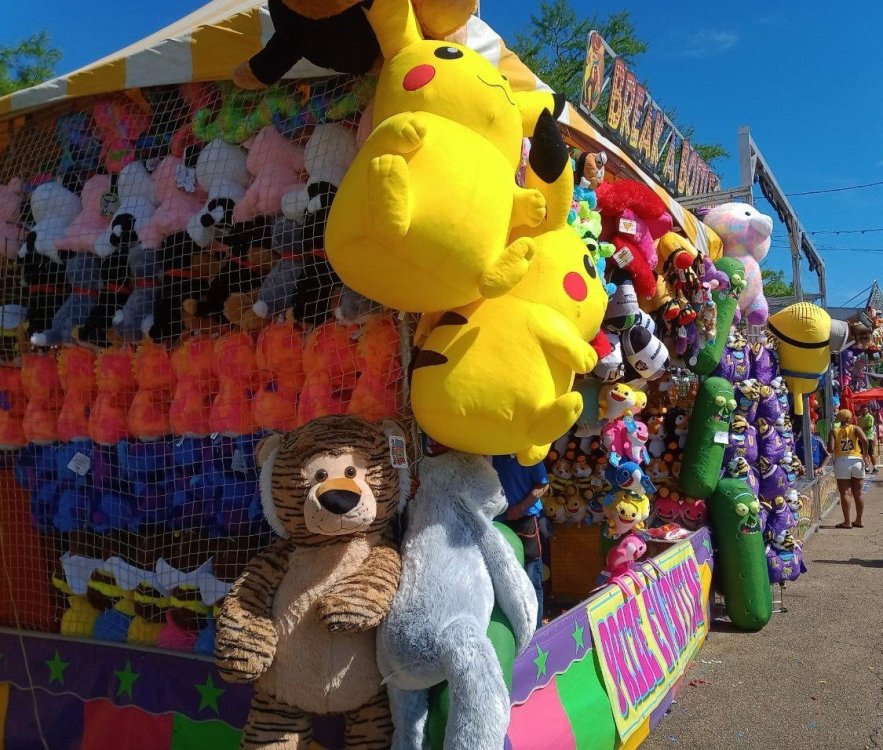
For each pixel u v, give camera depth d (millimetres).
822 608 6602
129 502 3289
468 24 2643
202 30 2910
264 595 2244
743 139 9281
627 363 4312
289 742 2246
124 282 3354
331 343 2717
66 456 3461
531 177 2598
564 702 2961
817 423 15805
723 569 5914
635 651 3768
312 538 2289
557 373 2285
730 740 4031
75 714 3199
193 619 3129
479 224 2068
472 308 2314
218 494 3066
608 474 4688
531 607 2352
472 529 2340
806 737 4055
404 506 2453
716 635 5820
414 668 2117
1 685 3424
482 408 2186
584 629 3301
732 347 5973
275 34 2352
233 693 2824
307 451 2232
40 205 3447
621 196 3898
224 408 2945
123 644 3162
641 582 4148
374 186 1920
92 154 3477
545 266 2480
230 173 2953
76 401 3418
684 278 4875
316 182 2662
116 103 3336
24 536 3754
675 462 5691
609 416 4219
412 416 2551
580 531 5539
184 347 3131
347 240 2061
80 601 3465
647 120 6625
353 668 2203
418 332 2439
